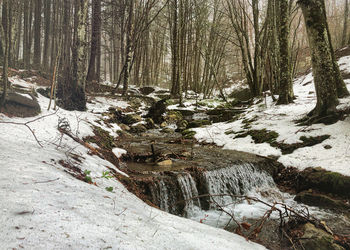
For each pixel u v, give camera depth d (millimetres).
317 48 7773
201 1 20625
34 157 3117
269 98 13930
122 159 6922
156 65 28016
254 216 5102
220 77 30547
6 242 1229
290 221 4352
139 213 2299
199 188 5762
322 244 3723
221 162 6934
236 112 13961
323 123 7914
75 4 10047
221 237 2297
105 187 3275
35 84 13031
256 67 16406
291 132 8406
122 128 12414
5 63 5230
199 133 11430
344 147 6660
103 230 1647
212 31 20281
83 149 5051
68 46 9648
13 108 5445
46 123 5598
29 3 18688
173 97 20266
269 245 3869
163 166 6363
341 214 4969
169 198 5121
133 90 21656
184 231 2152
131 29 17047
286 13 11219
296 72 24484
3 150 3021
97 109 13414
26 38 17297
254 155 8008
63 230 1499
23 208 1646
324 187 5898
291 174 6879
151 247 1609
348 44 21484
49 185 2258
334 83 7859
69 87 10094
